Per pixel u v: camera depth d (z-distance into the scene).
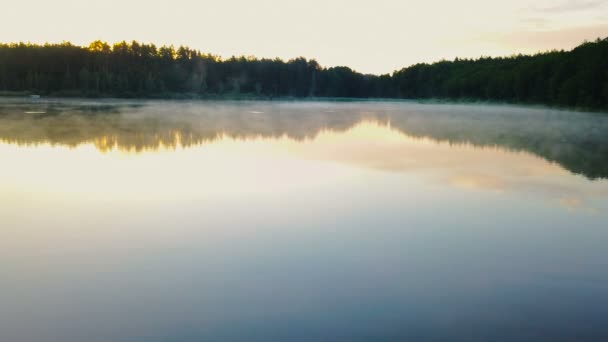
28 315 4.25
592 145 18.84
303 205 8.20
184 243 6.13
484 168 12.49
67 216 7.41
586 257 5.78
